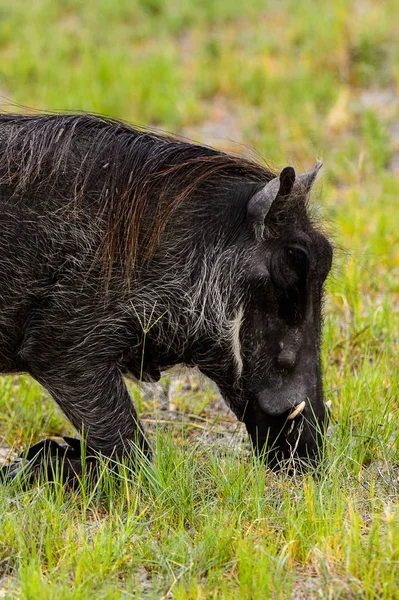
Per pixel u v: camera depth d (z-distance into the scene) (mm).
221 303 9312
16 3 29859
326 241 9406
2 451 10898
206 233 9352
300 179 9359
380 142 19203
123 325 9281
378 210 16891
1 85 24359
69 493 9406
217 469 9375
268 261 9227
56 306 9188
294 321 9234
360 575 7773
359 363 12391
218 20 27469
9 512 8758
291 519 8391
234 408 9648
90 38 26781
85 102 22297
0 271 9180
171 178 9406
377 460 10008
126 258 9172
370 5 26391
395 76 22562
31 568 7762
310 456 9297
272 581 7641
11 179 9172
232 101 22781
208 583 7754
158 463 9148
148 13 28625
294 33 25172
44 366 9344
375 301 14031
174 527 8711
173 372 10141
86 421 9375
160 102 22328
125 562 8078
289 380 9289
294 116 21344
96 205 9219
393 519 8297
